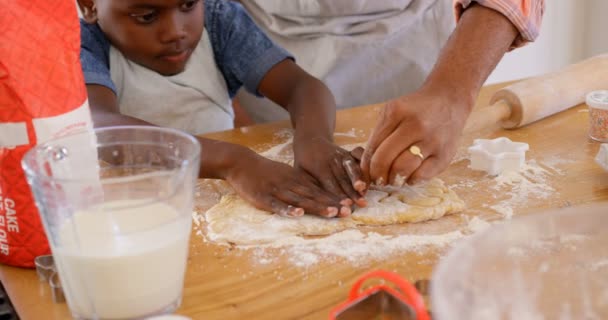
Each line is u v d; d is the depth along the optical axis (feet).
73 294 1.84
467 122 3.42
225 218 2.69
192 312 2.07
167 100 4.28
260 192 2.80
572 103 3.85
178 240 1.85
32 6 2.07
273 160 3.21
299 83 4.00
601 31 7.88
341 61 5.54
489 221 2.63
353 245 2.47
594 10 7.89
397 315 1.69
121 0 3.73
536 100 3.57
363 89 5.72
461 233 2.54
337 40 5.46
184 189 1.87
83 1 4.06
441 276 1.28
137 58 4.14
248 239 2.51
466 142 3.49
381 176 2.71
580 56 8.24
